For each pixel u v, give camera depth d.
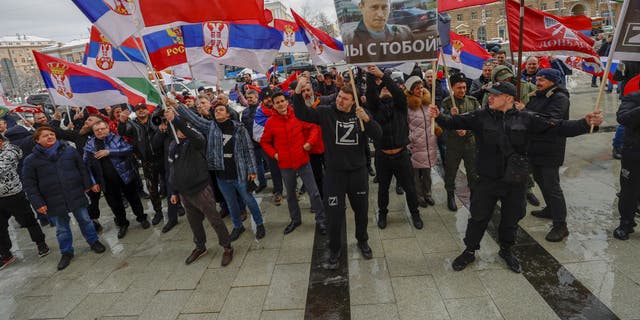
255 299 3.23
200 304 3.25
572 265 3.22
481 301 2.90
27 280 4.10
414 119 4.43
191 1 3.38
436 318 2.77
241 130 4.18
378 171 4.13
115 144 4.86
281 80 15.59
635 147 3.32
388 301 3.02
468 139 4.39
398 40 2.98
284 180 4.33
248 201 4.28
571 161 5.84
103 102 4.82
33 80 37.34
